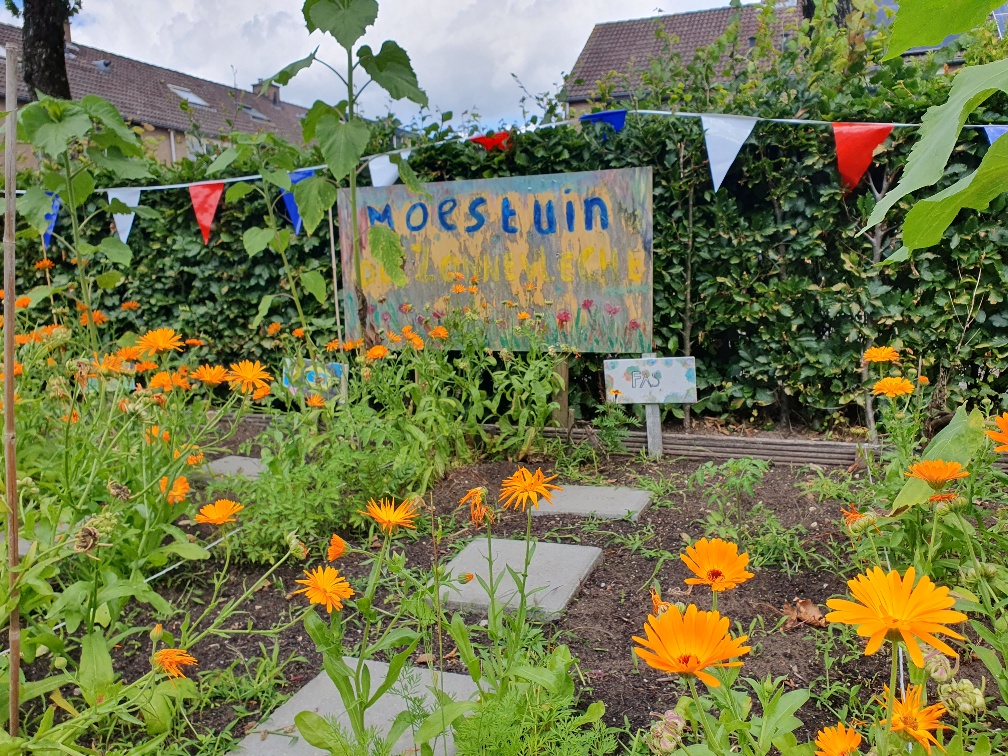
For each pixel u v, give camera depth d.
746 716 1.43
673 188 4.39
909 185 0.86
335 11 3.38
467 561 2.90
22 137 3.32
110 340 5.79
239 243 5.53
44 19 7.62
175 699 2.03
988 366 4.09
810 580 2.64
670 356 4.65
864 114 4.04
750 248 4.34
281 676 2.22
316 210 3.58
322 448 3.42
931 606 0.90
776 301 4.32
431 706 1.87
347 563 2.98
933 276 4.04
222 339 5.67
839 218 4.25
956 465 1.59
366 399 3.67
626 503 3.47
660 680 2.12
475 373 4.27
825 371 4.25
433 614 1.81
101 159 3.46
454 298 4.77
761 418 4.63
